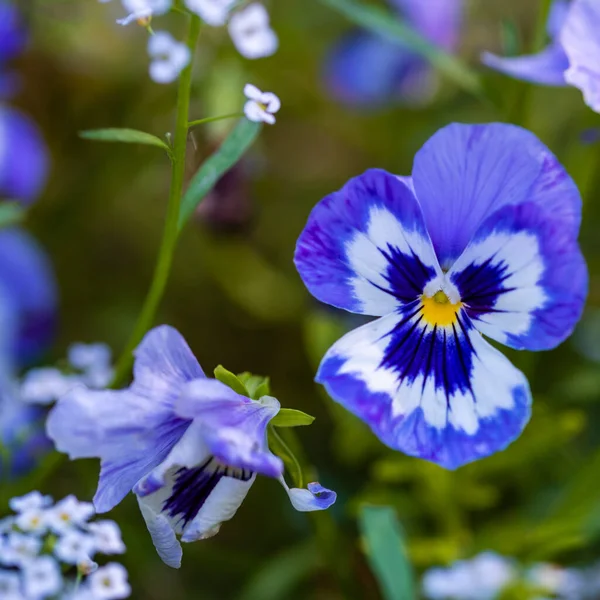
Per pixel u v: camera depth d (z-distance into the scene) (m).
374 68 0.74
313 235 0.44
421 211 0.44
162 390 0.43
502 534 0.55
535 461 0.59
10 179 0.65
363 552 0.53
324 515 0.53
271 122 0.45
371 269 0.44
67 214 0.72
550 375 0.63
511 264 0.43
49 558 0.44
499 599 0.53
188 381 0.43
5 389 0.56
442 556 0.55
